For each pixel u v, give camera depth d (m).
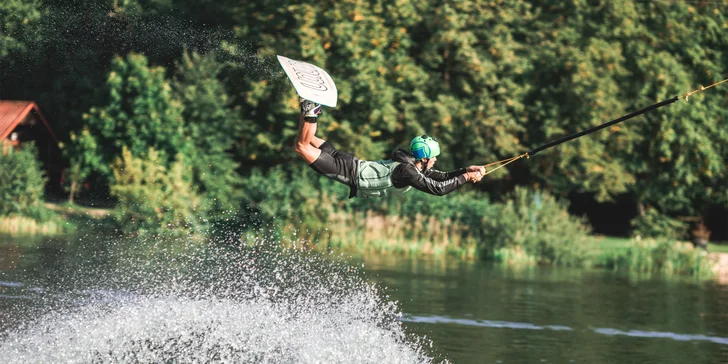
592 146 108.19
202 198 91.06
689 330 50.44
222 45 102.12
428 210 91.75
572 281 73.19
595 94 106.38
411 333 44.97
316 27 104.31
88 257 61.94
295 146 30.16
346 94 101.94
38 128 112.62
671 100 29.34
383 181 30.36
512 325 49.06
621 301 61.62
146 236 80.25
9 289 50.47
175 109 98.81
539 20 114.31
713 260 90.06
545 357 41.09
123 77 98.25
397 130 109.56
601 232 131.75
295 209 89.81
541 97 111.12
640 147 117.06
